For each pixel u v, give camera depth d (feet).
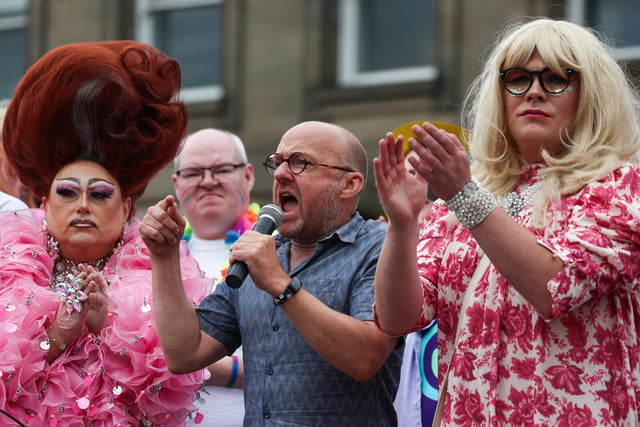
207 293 21.49
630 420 16.46
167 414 20.66
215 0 60.85
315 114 57.67
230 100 59.67
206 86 60.75
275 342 19.33
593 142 17.42
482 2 53.26
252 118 59.21
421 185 17.21
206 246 27.55
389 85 55.67
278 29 58.80
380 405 19.42
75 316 20.34
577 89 17.61
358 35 56.95
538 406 16.72
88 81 21.35
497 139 18.12
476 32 53.42
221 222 27.45
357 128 56.54
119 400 20.56
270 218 19.13
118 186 21.62
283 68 58.59
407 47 55.67
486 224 16.38
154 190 52.80
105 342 20.47
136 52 22.04
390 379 19.72
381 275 17.33
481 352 17.15
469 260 17.80
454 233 18.16
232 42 59.77
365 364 18.34
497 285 17.25
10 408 20.04
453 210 16.55
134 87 21.68
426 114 54.70
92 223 21.16
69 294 20.35
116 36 62.95
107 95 21.42
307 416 18.89
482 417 17.06
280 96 58.59
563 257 16.25
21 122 21.44
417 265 17.67
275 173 19.98
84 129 21.36
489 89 18.20
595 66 17.58
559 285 16.17
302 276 19.71
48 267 21.29
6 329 19.99
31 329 20.27
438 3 54.34
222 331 20.31
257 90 59.16
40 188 22.07
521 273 16.30
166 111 21.99
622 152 17.58
